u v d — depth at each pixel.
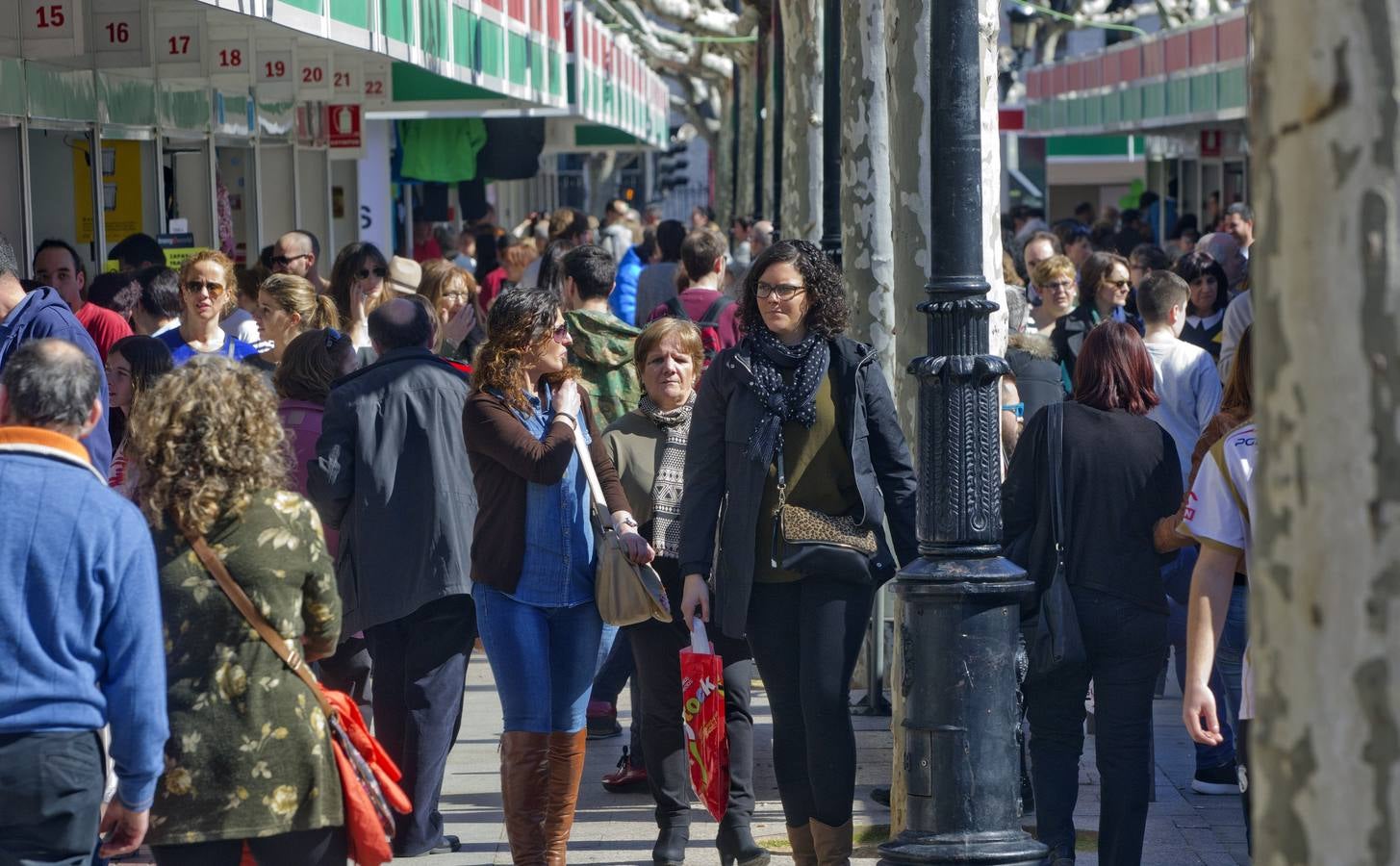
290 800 8.88
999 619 9.81
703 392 11.54
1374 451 3.74
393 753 13.51
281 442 9.19
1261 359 3.99
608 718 17.78
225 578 8.82
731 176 92.69
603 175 127.00
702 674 11.57
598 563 12.42
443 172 48.03
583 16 39.72
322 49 29.25
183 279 16.48
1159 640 11.57
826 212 21.05
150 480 8.89
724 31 64.69
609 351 16.53
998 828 9.80
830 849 11.25
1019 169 83.06
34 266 20.23
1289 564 3.91
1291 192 3.85
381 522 12.95
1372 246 3.74
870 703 18.50
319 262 38.28
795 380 11.12
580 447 12.34
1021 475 11.77
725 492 11.55
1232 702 12.70
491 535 12.25
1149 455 11.54
